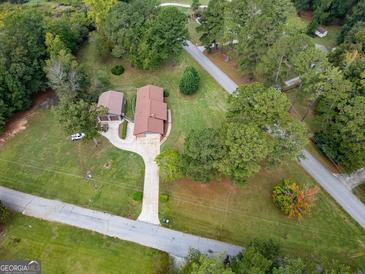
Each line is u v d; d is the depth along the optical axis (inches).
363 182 1971.0
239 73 2723.9
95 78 2620.6
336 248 1676.9
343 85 1902.1
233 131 1646.2
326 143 2030.0
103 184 1962.4
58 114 1937.7
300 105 2438.5
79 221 1782.7
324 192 1910.7
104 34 2770.7
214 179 1955.0
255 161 1690.5
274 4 2551.7
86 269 1585.9
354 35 2556.6
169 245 1681.8
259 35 2319.1
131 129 2304.4
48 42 2534.5
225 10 2596.0
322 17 3230.8
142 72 2785.4
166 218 1792.6
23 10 3513.8
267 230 1744.6
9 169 2059.5
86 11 3442.4
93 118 1975.9
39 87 2512.3
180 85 2529.5
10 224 1768.0
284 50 2139.5
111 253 1646.2
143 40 2511.1
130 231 1738.4
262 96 1738.4
